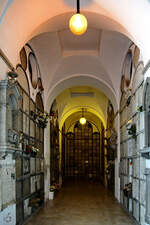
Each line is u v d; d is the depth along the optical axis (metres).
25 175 5.50
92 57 7.94
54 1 4.34
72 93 12.80
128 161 6.48
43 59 7.59
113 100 8.93
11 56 4.29
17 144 4.38
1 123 3.75
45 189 8.33
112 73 8.05
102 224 5.43
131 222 5.60
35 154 6.20
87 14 4.86
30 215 5.94
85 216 6.16
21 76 5.42
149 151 3.80
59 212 6.59
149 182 4.06
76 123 19.33
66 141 19.19
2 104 3.77
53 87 8.63
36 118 6.84
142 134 4.72
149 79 3.95
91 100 13.50
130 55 6.64
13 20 4.02
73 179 17.08
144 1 3.59
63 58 7.93
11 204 4.28
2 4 3.64
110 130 10.92
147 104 4.18
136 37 4.32
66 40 7.21
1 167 3.77
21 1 3.90
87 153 19.12
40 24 4.69
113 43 6.89
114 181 9.45
